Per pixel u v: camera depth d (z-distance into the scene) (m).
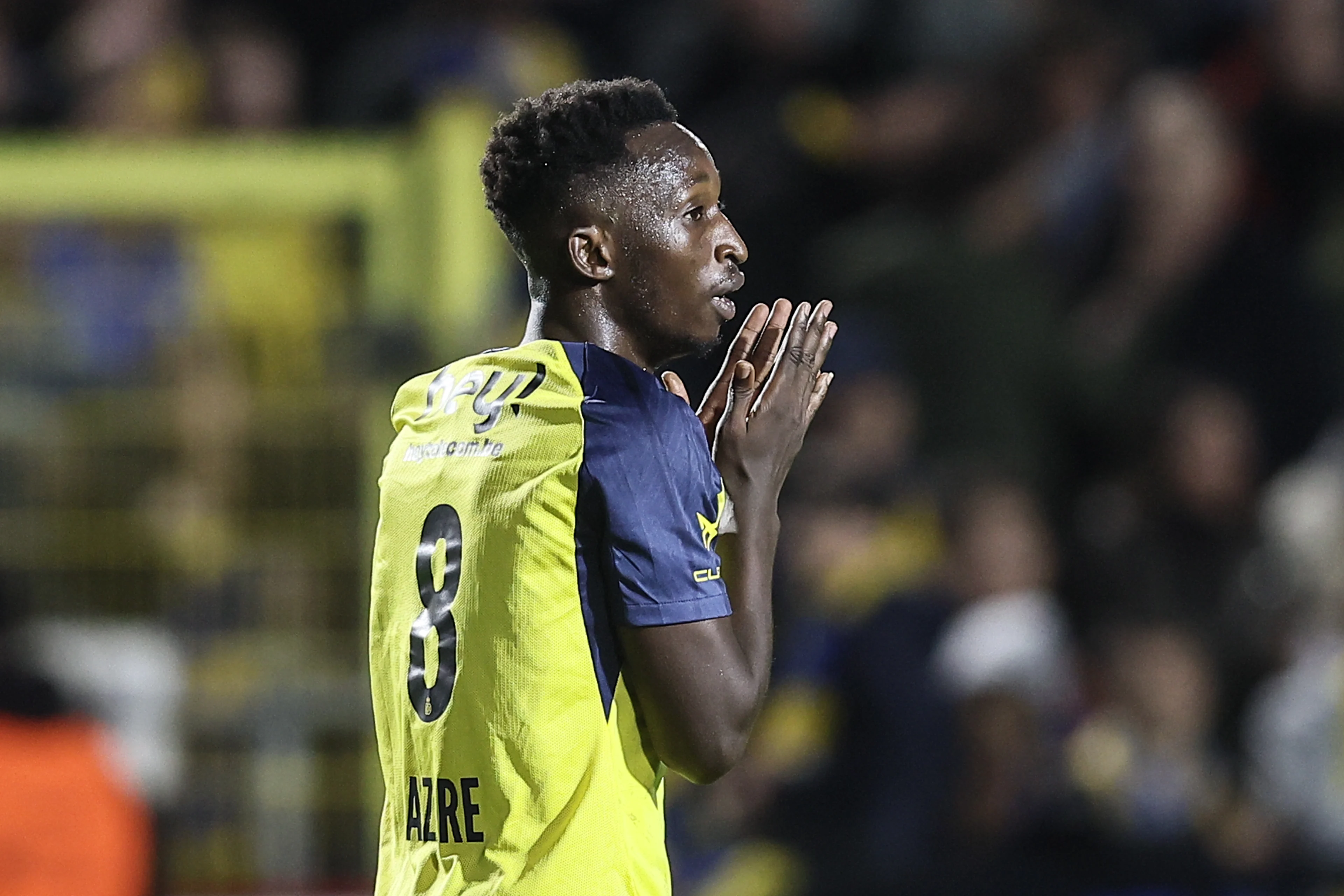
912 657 23.83
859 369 26.88
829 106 31.14
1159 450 28.12
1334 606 25.91
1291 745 24.78
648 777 10.52
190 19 32.00
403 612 10.84
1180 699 24.91
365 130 29.20
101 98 30.92
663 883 10.51
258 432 22.88
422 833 10.65
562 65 30.61
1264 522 27.67
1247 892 23.55
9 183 22.95
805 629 24.78
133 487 22.91
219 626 22.72
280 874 22.42
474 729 10.31
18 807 18.73
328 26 32.50
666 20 32.06
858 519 25.47
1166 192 30.77
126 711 21.89
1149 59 33.38
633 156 10.59
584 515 10.23
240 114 30.45
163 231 23.14
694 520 10.30
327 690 22.62
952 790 23.45
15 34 32.12
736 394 10.92
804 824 23.59
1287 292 30.89
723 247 10.74
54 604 22.73
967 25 32.75
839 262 29.41
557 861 10.17
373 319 22.77
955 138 31.67
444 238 22.72
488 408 10.60
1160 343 30.39
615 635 10.34
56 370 22.92
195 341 22.97
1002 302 28.59
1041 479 28.28
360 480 22.81
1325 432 30.48
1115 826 23.64
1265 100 33.09
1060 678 24.39
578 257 10.55
